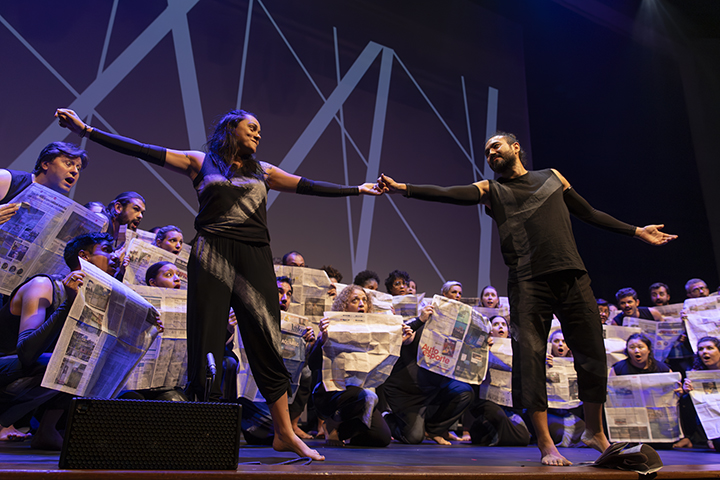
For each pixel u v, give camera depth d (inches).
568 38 246.4
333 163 185.3
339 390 95.5
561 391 118.3
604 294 219.5
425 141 208.2
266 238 60.5
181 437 39.2
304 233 172.6
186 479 36.2
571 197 73.2
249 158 63.7
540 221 67.7
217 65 169.6
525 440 113.4
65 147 87.9
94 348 62.4
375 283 136.5
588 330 65.1
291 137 178.4
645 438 105.6
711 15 241.9
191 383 52.5
